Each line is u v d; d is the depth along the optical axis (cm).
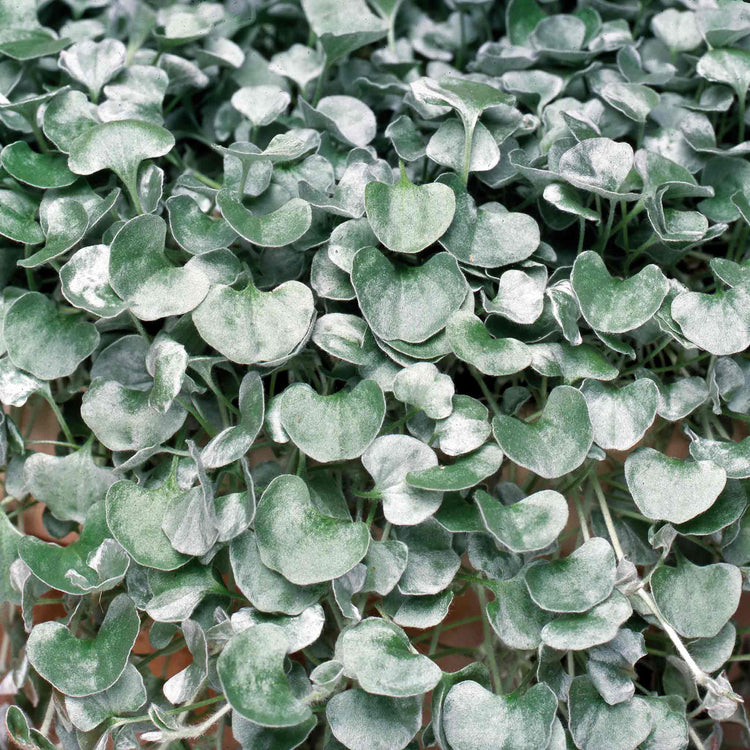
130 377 41
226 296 39
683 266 45
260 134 45
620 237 42
